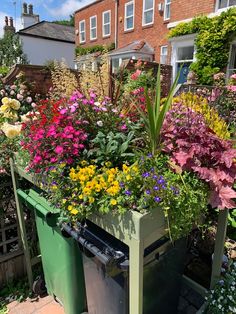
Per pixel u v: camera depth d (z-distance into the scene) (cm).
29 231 208
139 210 100
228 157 121
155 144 131
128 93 201
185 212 108
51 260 166
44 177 136
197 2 807
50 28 1858
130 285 107
